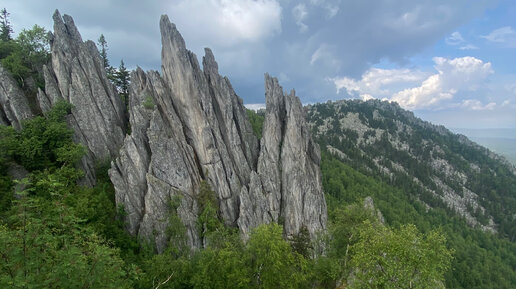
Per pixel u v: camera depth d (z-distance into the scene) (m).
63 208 19.28
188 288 41.50
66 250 16.80
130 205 60.03
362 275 32.03
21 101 59.22
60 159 55.94
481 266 124.38
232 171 78.62
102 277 18.16
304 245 64.81
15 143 53.09
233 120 83.81
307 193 83.94
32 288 13.29
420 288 27.11
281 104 96.88
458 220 189.88
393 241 29.48
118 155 68.38
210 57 84.88
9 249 14.24
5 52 68.69
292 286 34.09
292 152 86.81
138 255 56.03
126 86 96.69
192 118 75.88
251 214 73.81
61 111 61.38
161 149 66.19
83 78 66.69
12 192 49.53
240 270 34.38
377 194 160.00
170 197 64.81
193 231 63.78
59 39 67.06
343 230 54.91
